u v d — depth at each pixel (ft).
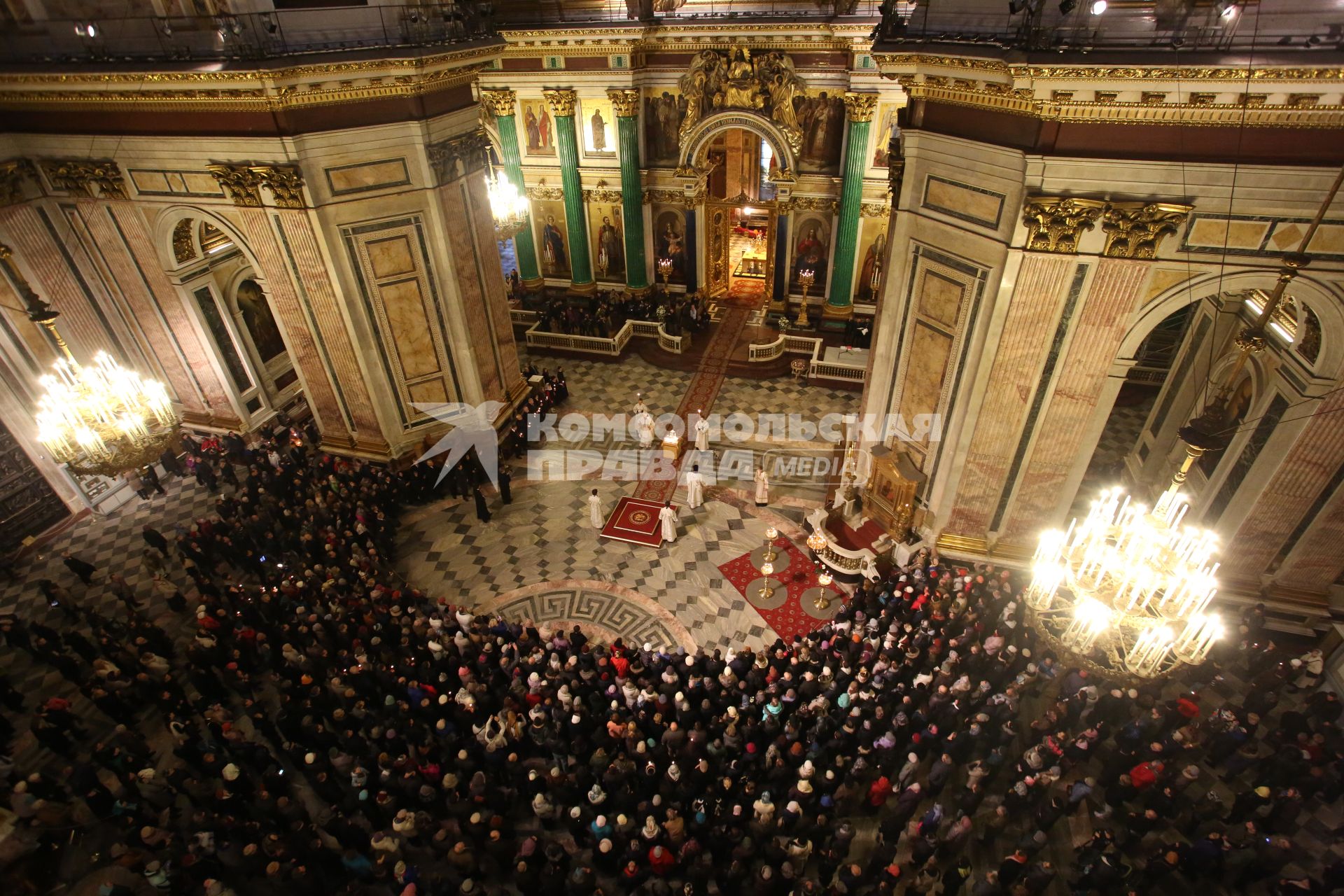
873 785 32.27
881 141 69.36
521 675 36.86
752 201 77.97
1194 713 33.81
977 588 41.14
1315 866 30.96
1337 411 34.27
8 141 47.83
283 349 65.31
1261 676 35.09
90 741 37.60
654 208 80.69
